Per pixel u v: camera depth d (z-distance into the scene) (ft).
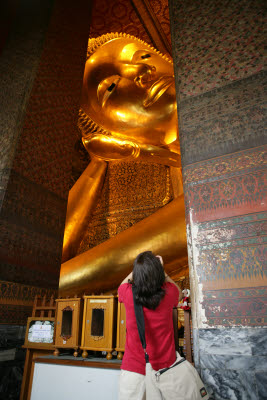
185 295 8.87
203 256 9.02
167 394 5.21
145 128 22.16
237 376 7.54
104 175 26.73
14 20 19.66
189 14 12.75
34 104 15.94
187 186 10.04
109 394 8.00
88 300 9.59
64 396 8.40
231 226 8.95
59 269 15.89
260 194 8.89
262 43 10.64
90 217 25.34
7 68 17.54
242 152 9.57
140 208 24.26
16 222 13.78
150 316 5.57
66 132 18.01
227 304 8.26
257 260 8.30
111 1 25.81
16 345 12.48
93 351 9.91
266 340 7.56
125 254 17.95
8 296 12.65
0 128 15.47
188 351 8.30
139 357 5.59
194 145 10.43
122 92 21.89
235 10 11.72
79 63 20.02
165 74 21.57
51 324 10.23
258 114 9.77
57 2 18.98
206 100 10.82
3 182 13.74
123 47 21.43
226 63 11.00
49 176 16.28
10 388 11.73
